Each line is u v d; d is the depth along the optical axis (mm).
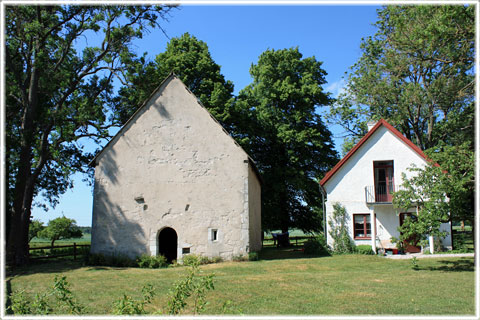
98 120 21047
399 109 28062
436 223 13656
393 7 21781
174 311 6043
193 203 17672
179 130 18375
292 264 16094
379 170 21125
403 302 8867
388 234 20344
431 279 11883
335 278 12336
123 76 20641
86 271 15391
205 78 27266
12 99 19766
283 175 28016
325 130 30312
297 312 7988
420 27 17641
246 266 15555
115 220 17922
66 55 19625
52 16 18312
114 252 17641
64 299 6223
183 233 17422
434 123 29641
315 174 30781
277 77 30312
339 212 20953
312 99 29250
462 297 9359
